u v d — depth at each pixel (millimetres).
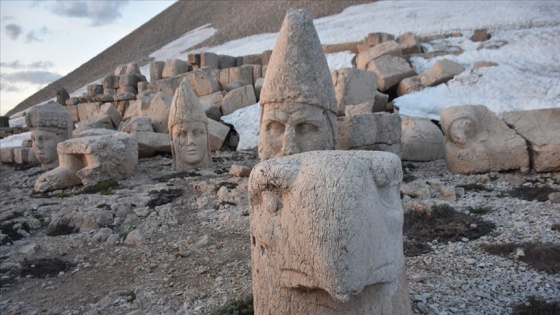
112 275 4637
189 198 7242
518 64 14719
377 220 2303
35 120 10570
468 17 25266
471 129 7527
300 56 5973
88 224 6203
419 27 25266
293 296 2438
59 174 8711
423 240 4871
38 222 6406
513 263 4070
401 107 12016
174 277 4395
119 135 9086
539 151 7152
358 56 16500
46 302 4109
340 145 7902
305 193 2291
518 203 5879
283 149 5973
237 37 37375
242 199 6750
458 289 3650
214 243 5266
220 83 16641
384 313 2381
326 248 2137
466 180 7227
